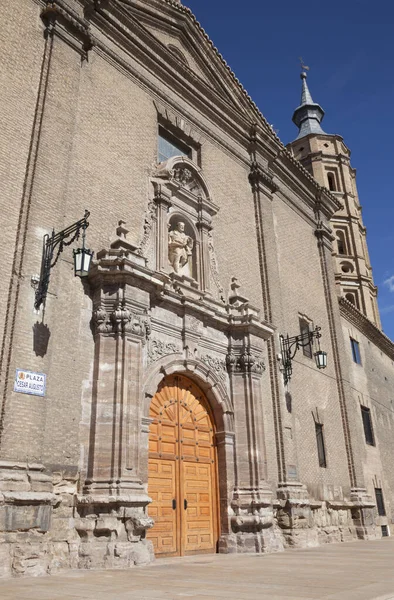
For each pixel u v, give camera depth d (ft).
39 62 41.60
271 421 53.98
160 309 44.32
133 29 52.26
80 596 20.54
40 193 37.14
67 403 35.22
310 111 136.77
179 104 56.49
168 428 43.42
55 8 42.91
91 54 47.03
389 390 97.50
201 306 48.06
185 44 61.16
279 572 28.94
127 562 32.60
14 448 30.58
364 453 77.25
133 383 37.73
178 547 40.81
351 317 85.66
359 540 61.21
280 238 67.46
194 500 43.57
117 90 48.78
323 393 65.92
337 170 126.82
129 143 48.11
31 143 38.52
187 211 52.31
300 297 67.77
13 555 28.37
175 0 61.87
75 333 37.42
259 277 60.08
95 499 33.27
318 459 60.13
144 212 47.19
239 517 44.32
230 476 46.21
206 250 52.47
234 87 67.15
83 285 39.32
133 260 41.04
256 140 65.92
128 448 35.88
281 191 70.23
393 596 19.45
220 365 49.21
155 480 40.78
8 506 28.86
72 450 34.63
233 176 61.57
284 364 57.77
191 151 57.26
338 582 24.18
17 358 32.35
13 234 35.24
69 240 39.09
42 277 35.17
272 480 51.39
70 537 32.71
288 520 49.93
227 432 47.32
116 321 38.55
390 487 83.46
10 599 20.02
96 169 43.78
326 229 78.64
